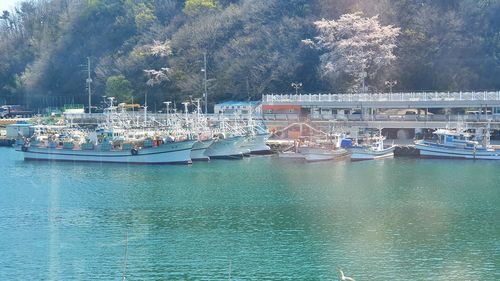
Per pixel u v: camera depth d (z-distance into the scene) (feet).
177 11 636.48
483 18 501.97
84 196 266.16
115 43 630.74
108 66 592.19
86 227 218.18
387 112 452.35
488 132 370.53
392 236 205.67
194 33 569.23
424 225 216.74
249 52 530.68
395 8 516.32
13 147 453.58
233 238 204.95
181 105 534.37
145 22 624.18
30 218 230.68
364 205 244.01
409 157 369.91
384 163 347.36
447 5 518.37
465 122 385.29
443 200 250.37
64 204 251.80
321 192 267.59
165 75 547.49
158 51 567.59
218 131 386.52
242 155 377.09
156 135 373.61
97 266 182.91
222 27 568.41
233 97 522.06
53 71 632.38
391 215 229.25
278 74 513.45
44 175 321.52
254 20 563.48
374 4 520.42
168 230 213.87
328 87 497.87
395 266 181.06
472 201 248.32
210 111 524.11
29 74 637.71
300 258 187.52
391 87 472.85
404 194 261.85
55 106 612.70
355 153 359.66
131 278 174.91
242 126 403.75
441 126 398.01
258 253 191.72
